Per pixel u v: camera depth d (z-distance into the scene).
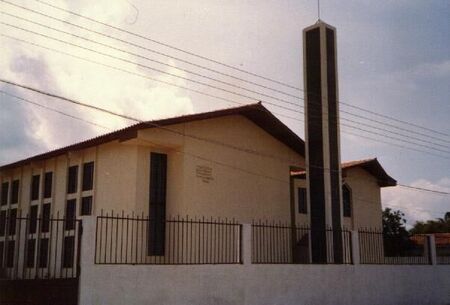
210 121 18.52
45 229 19.45
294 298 15.07
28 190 20.75
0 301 12.45
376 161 24.41
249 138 19.83
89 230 11.69
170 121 16.77
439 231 56.78
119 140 16.61
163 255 16.94
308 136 18.91
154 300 12.36
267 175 20.17
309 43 19.48
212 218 17.83
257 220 19.38
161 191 17.34
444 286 20.36
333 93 19.08
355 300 16.78
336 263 16.98
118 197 16.83
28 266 19.56
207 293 13.27
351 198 23.86
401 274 18.67
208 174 18.05
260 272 14.45
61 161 19.42
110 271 11.81
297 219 21.69
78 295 11.34
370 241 18.83
